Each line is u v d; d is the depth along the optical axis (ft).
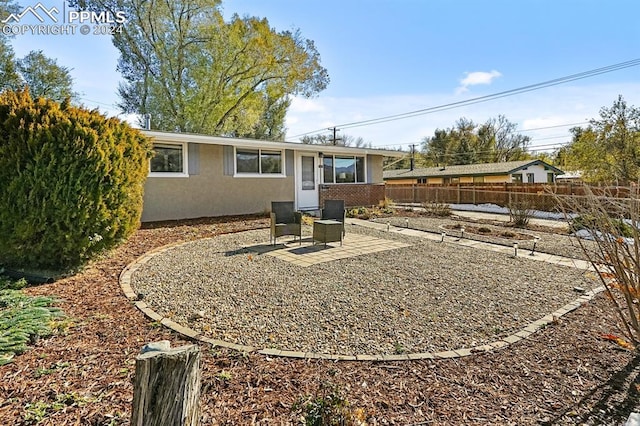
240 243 23.17
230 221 32.55
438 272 16.81
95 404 6.43
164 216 32.07
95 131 14.79
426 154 127.65
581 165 50.98
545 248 23.24
